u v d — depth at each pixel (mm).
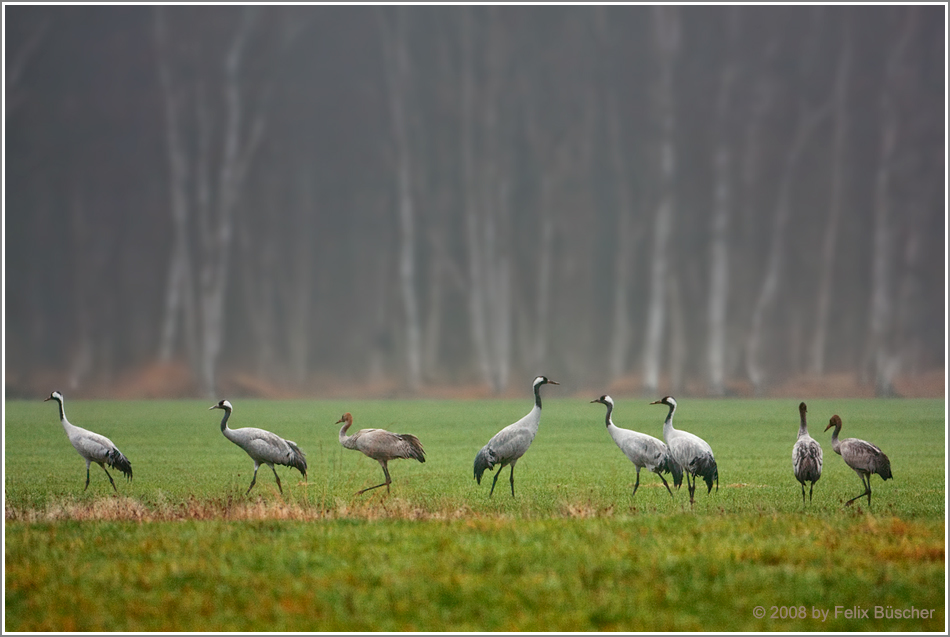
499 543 12602
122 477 21297
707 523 14000
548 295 75312
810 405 51844
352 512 15180
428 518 14656
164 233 74562
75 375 70312
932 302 70312
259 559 11922
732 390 66375
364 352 73875
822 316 72500
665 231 74312
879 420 39625
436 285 75438
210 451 27844
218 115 76125
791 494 17953
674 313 73125
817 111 75562
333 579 11055
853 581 10984
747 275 74250
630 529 13531
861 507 16078
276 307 74375
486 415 46344
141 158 75500
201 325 72438
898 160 73438
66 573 11344
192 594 10594
